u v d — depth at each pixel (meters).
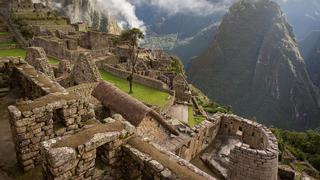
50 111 9.70
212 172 22.73
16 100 13.98
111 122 9.39
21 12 91.25
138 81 50.78
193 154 23.83
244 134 27.33
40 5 102.75
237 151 20.03
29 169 9.66
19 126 9.11
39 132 9.62
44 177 8.06
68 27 89.62
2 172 9.53
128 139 9.30
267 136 22.92
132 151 8.80
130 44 66.44
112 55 62.44
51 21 92.31
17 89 14.97
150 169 8.30
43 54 21.03
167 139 20.38
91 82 24.47
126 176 9.30
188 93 52.38
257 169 19.53
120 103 17.47
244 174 20.03
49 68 21.03
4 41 70.31
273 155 19.28
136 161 8.71
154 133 18.89
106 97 18.00
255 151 19.38
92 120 11.10
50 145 7.74
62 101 10.08
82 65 25.42
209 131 26.12
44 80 13.34
